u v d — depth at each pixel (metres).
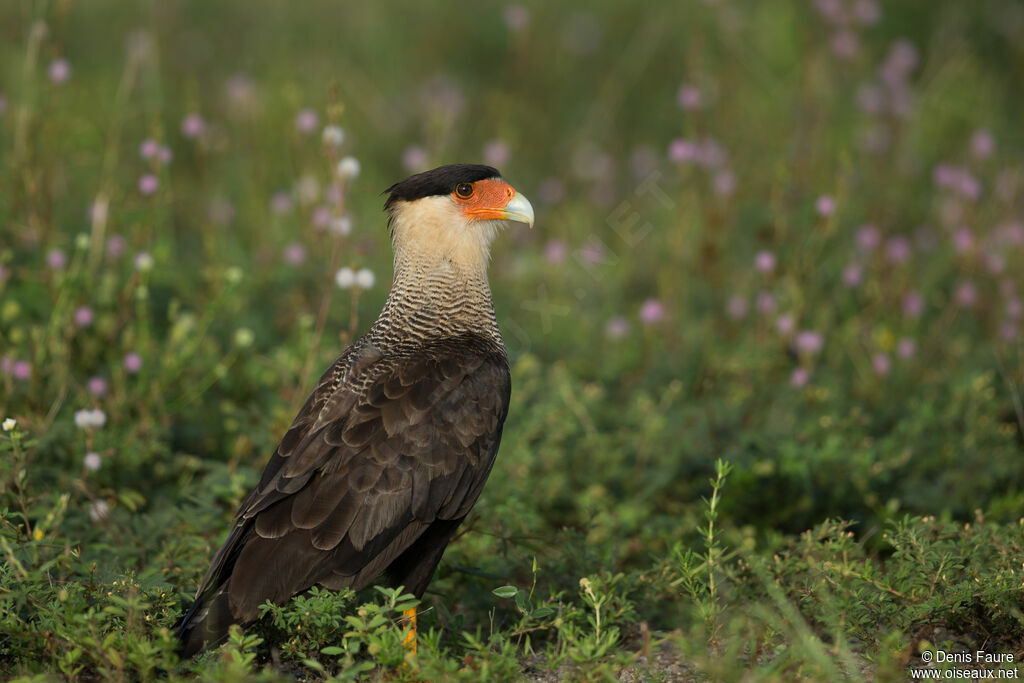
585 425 10.96
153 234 13.02
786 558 8.70
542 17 22.11
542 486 10.38
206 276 12.27
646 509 10.30
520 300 13.84
